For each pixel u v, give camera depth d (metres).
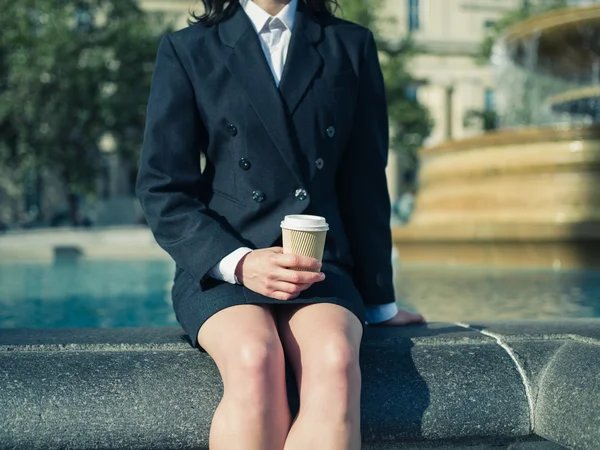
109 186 29.69
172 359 1.53
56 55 19.47
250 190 1.75
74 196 22.39
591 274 5.43
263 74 1.78
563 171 6.35
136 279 5.71
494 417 1.49
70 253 8.41
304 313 1.56
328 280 1.69
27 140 20.50
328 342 1.43
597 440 1.34
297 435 1.35
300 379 1.49
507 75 10.70
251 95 1.76
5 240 11.99
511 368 1.56
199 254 1.64
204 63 1.79
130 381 1.45
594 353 1.51
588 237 5.87
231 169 1.77
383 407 1.46
